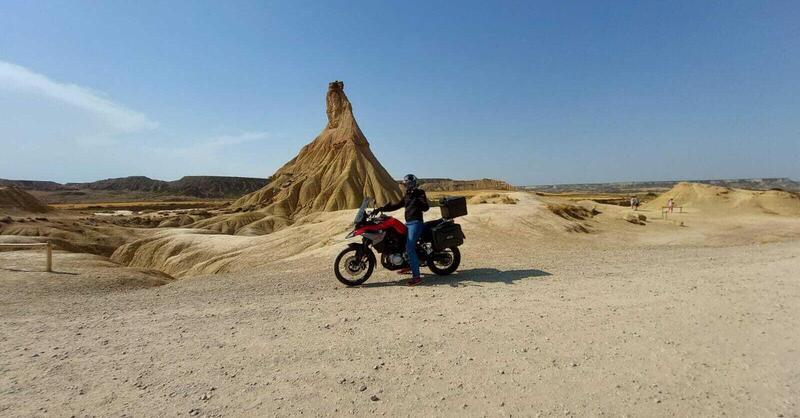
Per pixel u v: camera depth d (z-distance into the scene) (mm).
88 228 61219
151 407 3543
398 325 5562
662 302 6418
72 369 4395
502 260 11781
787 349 4516
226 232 83062
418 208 8430
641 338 4910
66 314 6906
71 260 16172
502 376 4008
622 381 3867
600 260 11336
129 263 45375
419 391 3754
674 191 72000
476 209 30234
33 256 16562
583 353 4504
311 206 135125
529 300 6699
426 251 8859
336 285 8711
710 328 5211
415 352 4625
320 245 24766
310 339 5109
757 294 6781
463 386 3828
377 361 4410
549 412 3377
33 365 4531
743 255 12062
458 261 9211
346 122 176125
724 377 3914
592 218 37344
